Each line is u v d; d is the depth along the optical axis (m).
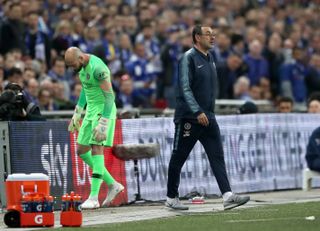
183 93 39.56
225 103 59.19
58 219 38.41
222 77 66.38
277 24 79.56
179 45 67.31
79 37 62.50
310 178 52.78
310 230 31.97
